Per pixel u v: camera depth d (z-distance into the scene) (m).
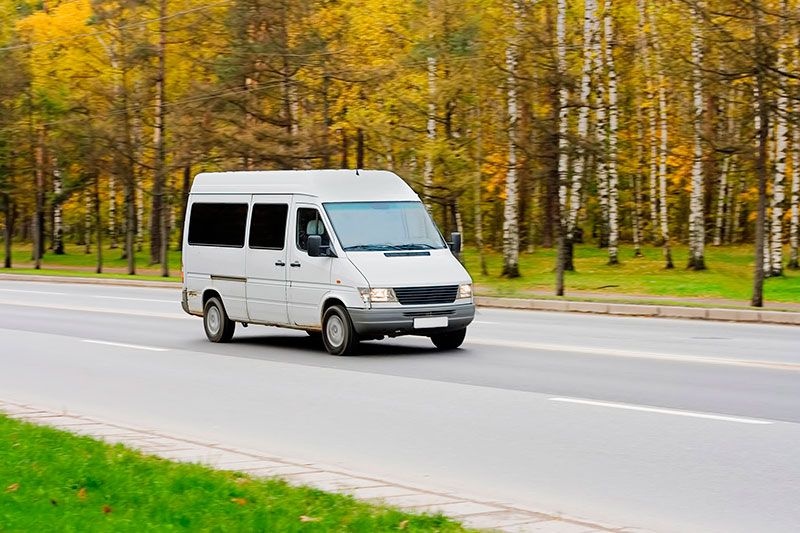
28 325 30.39
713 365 19.78
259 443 13.54
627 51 63.91
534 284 49.16
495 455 12.50
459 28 49.03
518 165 52.50
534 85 40.94
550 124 40.47
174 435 14.16
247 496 9.70
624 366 19.81
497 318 32.25
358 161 57.44
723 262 59.44
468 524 9.03
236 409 16.09
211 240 25.75
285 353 22.97
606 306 34.62
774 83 33.03
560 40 53.91
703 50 37.50
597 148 41.34
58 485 10.16
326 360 21.56
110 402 16.95
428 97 50.00
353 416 15.27
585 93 54.16
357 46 56.59
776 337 25.59
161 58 66.06
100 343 25.42
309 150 54.44
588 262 61.31
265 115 57.56
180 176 74.94
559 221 40.53
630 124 65.19
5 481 10.25
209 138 56.12
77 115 64.62
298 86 57.31
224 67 57.16
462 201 57.47
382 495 10.16
